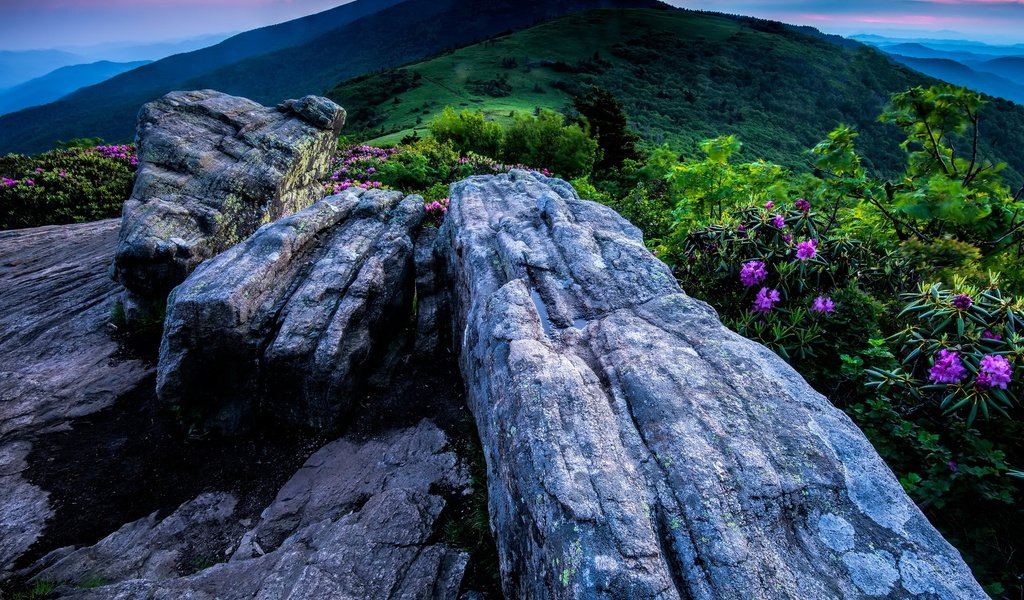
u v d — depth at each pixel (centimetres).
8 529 566
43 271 1117
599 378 421
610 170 3319
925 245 675
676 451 341
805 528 309
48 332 906
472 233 710
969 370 461
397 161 1816
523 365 414
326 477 630
